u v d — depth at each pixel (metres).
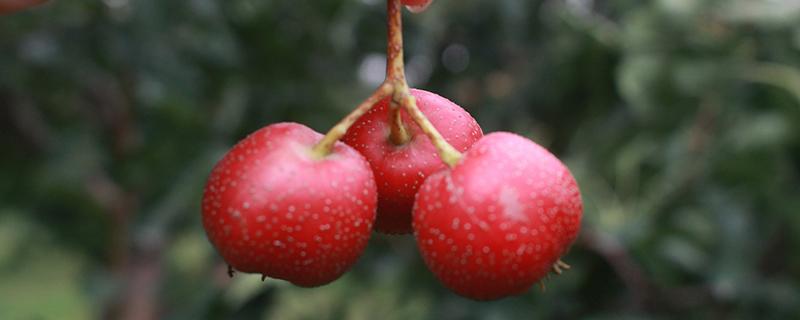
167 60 0.36
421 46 0.42
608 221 0.34
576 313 0.34
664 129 0.35
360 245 0.18
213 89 0.38
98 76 0.39
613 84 0.38
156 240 0.40
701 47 0.34
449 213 0.17
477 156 0.17
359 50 0.41
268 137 0.18
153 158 0.36
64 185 0.40
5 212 0.42
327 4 0.37
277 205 0.17
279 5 0.37
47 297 0.48
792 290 0.33
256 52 0.37
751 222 0.33
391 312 0.38
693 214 0.33
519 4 0.39
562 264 0.18
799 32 0.34
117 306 0.43
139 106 0.38
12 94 0.39
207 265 0.42
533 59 0.41
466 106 0.43
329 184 0.17
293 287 0.37
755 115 0.33
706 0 0.35
